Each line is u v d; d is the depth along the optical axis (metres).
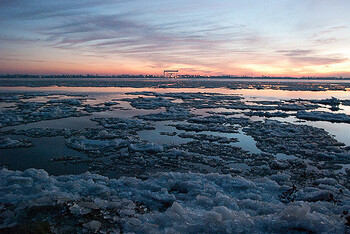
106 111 20.22
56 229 2.94
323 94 43.72
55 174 6.97
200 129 13.40
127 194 4.62
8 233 2.67
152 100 28.83
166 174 5.92
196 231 3.03
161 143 10.49
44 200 3.61
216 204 4.16
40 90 44.69
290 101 30.47
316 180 6.55
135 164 7.90
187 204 4.20
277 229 3.04
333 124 15.96
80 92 41.25
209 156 8.95
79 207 3.49
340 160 8.62
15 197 3.99
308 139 11.61
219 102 28.73
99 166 7.64
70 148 9.48
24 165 7.66
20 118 15.55
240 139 11.59
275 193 5.18
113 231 3.07
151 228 3.12
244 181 5.45
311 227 2.97
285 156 9.12
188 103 27.20
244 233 2.97
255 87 67.88
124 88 56.31
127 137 11.19
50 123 14.63
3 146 9.48
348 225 2.99
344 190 5.56
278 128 13.95
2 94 34.19
